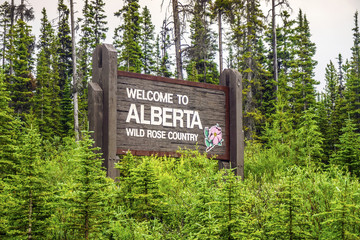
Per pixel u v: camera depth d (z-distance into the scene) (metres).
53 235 5.52
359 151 11.54
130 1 49.47
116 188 6.30
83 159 5.07
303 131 12.84
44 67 47.50
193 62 43.44
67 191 5.11
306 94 43.41
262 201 5.98
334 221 5.12
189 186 7.08
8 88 43.59
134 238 5.23
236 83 11.44
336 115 38.16
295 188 5.51
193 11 25.91
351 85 51.03
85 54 50.88
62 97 52.94
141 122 9.72
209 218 4.83
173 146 10.25
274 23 37.16
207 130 10.98
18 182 5.07
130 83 9.62
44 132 41.66
